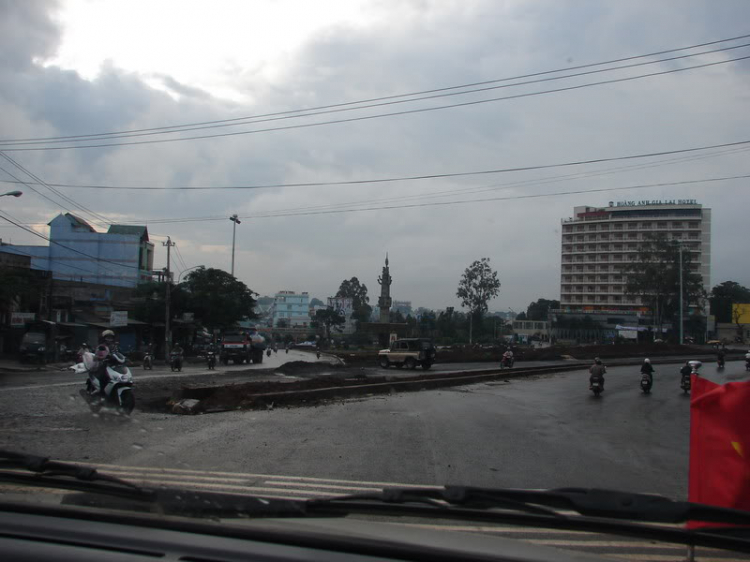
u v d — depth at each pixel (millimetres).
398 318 101625
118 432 9797
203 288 50594
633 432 12891
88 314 41281
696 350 55031
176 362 29969
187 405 14203
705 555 4457
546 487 7418
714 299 102562
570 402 18938
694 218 108812
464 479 7605
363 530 2670
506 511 3113
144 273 58656
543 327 117062
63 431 9656
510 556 2359
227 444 9375
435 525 4453
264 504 2863
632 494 2832
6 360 30984
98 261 57000
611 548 4625
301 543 2301
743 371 34219
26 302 33625
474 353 48188
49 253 56531
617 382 27406
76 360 31453
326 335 100250
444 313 96438
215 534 2385
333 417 13352
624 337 89125
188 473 6953
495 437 11273
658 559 4387
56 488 3027
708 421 3574
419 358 36219
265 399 15633
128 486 2941
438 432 11594
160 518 2492
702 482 3568
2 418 10977
